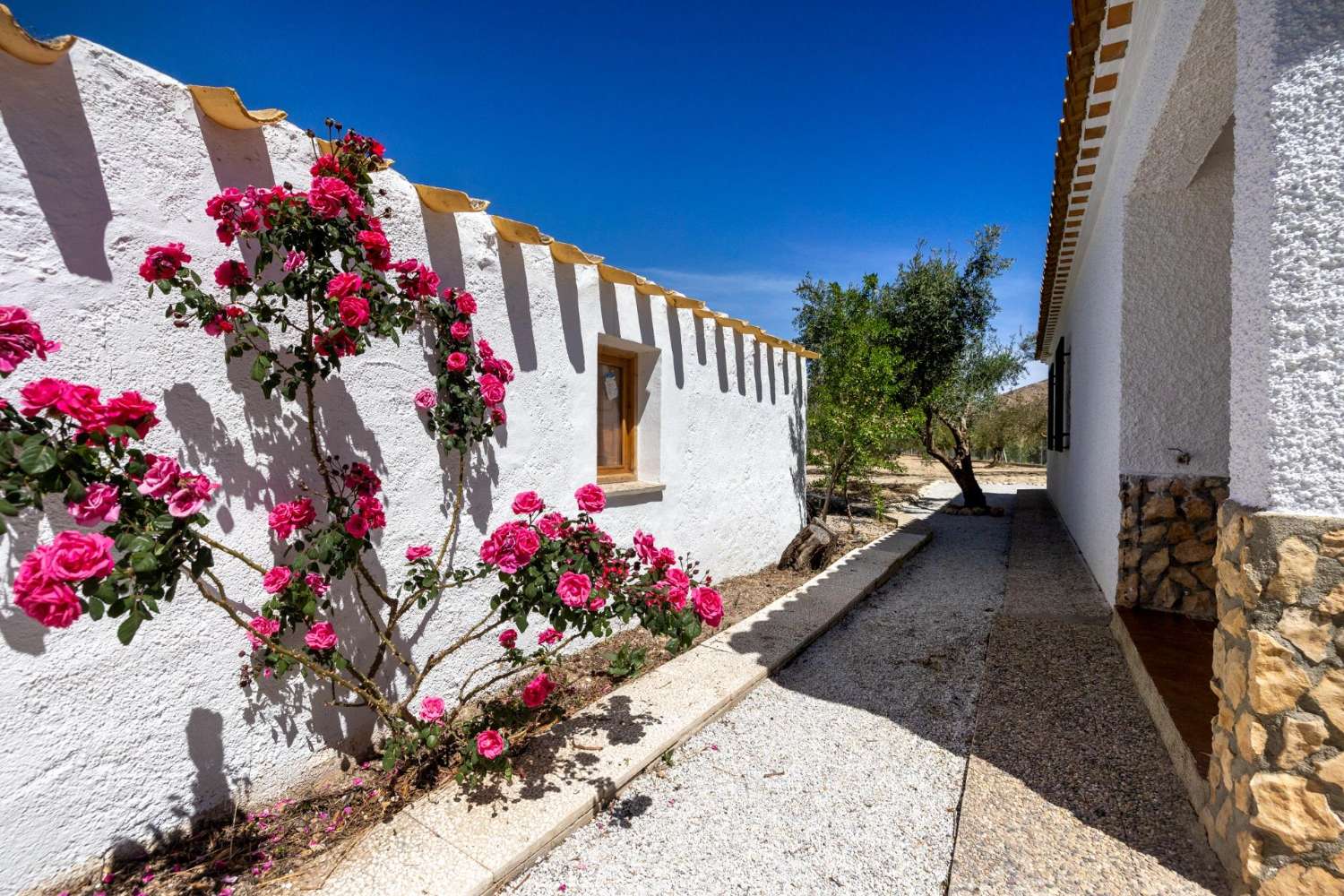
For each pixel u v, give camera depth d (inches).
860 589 223.5
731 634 174.7
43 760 70.3
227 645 87.0
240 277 82.3
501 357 133.0
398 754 91.7
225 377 87.1
